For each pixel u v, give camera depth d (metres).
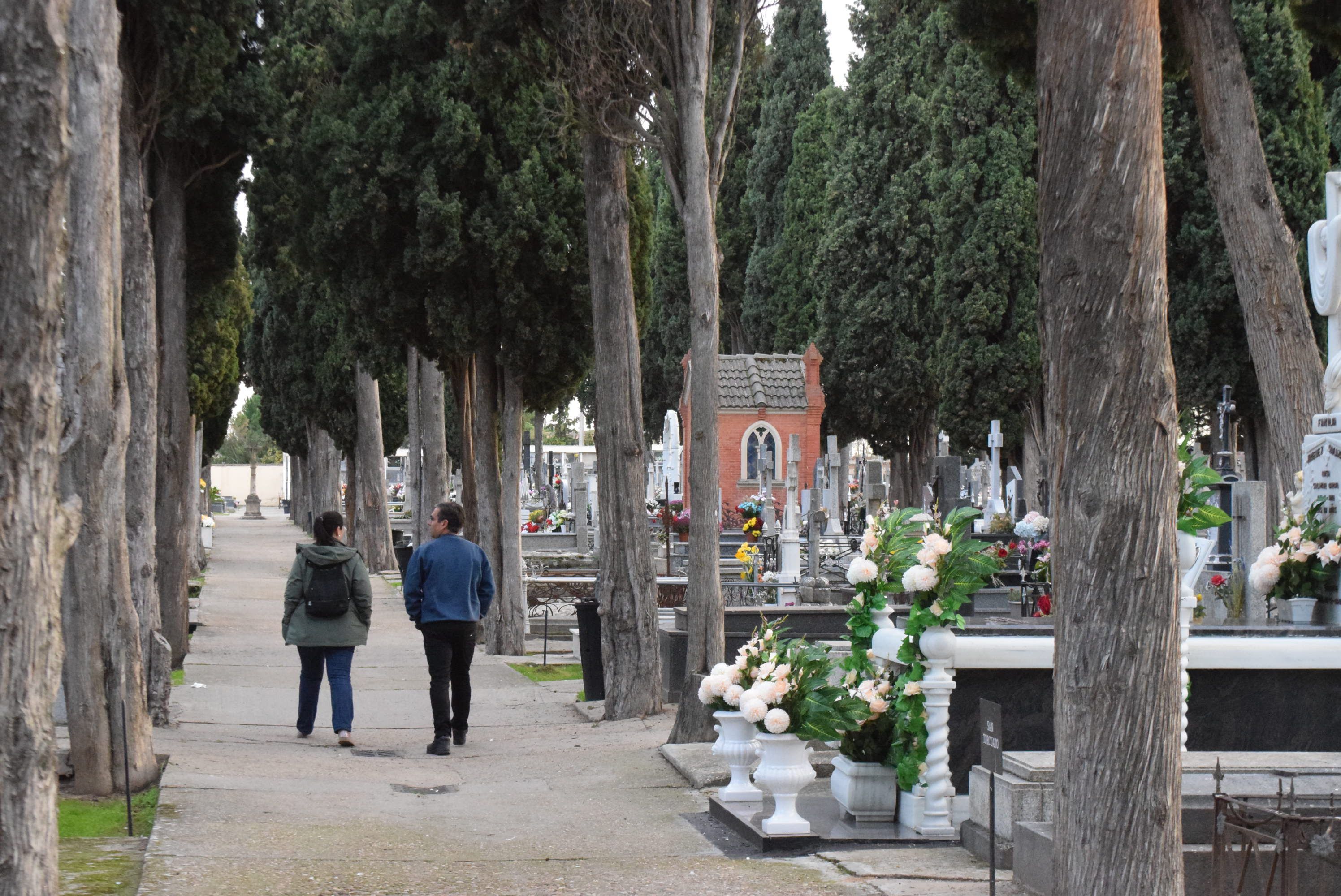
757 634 8.48
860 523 36.66
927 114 34.50
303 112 18.94
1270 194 12.91
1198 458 7.79
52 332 3.35
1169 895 4.58
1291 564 9.40
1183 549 7.60
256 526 64.12
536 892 6.30
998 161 31.94
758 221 46.94
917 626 7.55
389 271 18.75
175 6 13.45
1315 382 12.73
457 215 17.75
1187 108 28.73
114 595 8.78
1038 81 4.95
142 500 12.28
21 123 3.26
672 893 6.27
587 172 13.49
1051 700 7.95
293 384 36.00
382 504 35.12
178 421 16.97
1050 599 11.27
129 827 7.44
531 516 36.03
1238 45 13.06
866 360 39.44
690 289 11.55
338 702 11.87
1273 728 8.03
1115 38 4.67
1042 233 4.88
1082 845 4.65
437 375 27.78
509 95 18.09
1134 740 4.59
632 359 13.52
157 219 16.72
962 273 32.09
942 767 7.64
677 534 27.30
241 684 15.44
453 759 11.26
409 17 17.84
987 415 32.19
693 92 11.39
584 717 13.69
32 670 3.38
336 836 7.45
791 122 46.12
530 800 9.16
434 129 18.12
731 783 8.50
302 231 19.17
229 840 7.14
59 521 3.47
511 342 18.70
